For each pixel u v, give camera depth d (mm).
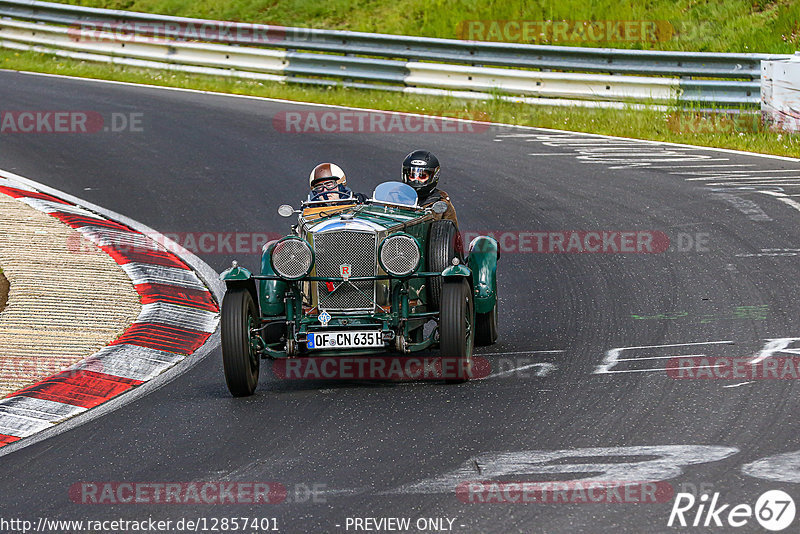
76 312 37062
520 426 24281
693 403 25016
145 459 23953
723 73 67188
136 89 81812
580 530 18312
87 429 26734
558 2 94125
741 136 63125
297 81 82562
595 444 22688
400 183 32688
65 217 49094
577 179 55312
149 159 61625
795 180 52875
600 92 71500
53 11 92188
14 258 42719
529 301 37938
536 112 72438
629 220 47312
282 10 105125
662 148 62375
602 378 27875
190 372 32125
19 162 60656
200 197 53969
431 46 77125
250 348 28781
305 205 32938
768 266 39188
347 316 29750
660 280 38781
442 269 30953
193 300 39781
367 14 101438
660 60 69125
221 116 72625
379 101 76875
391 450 23250
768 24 85688
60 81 84375
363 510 19859
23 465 24219
